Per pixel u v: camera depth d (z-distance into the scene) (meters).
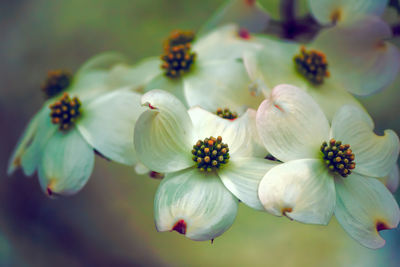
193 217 0.31
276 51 0.35
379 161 0.33
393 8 0.37
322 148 0.32
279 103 0.32
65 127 0.34
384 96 0.52
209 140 0.32
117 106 0.34
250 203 0.31
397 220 0.32
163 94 0.32
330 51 0.36
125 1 0.56
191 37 0.38
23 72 0.56
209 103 0.34
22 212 0.56
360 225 0.32
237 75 0.35
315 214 0.31
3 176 0.55
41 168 0.34
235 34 0.36
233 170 0.32
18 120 0.56
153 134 0.32
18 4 0.56
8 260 0.53
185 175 0.32
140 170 0.33
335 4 0.36
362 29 0.35
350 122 0.33
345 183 0.32
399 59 0.35
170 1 0.54
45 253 0.56
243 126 0.32
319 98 0.35
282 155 0.32
